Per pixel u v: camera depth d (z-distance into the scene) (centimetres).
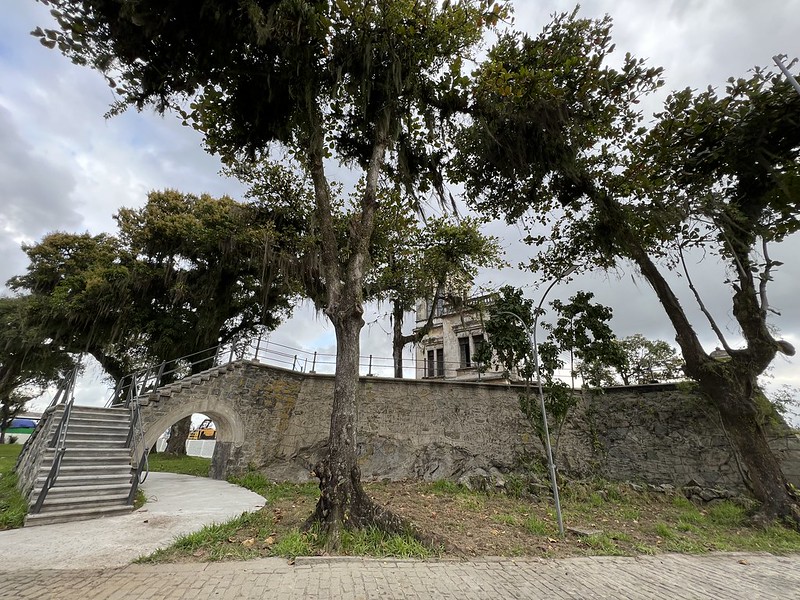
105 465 832
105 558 481
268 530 612
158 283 1988
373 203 834
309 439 1344
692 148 1060
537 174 1129
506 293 1241
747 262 1036
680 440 1272
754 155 993
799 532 800
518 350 1164
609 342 1157
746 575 523
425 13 855
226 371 1292
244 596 372
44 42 574
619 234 1188
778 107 893
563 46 938
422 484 1217
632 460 1329
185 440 2216
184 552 504
